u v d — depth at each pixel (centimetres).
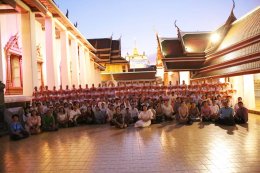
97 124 1591
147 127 1406
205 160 764
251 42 1809
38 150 965
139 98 1769
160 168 709
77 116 1578
